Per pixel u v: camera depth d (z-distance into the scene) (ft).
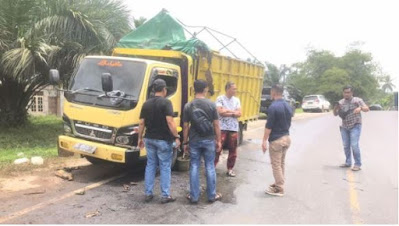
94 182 23.09
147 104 19.72
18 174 23.72
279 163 21.97
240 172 27.66
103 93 23.27
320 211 19.76
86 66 24.77
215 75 31.40
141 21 55.31
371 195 22.77
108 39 41.47
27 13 39.06
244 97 39.75
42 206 18.54
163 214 18.28
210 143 20.03
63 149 23.81
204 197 21.24
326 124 65.77
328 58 192.54
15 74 36.40
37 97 64.44
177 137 19.76
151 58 27.37
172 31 29.71
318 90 186.50
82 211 18.13
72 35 40.37
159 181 23.81
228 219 18.12
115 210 18.49
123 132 22.26
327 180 26.07
